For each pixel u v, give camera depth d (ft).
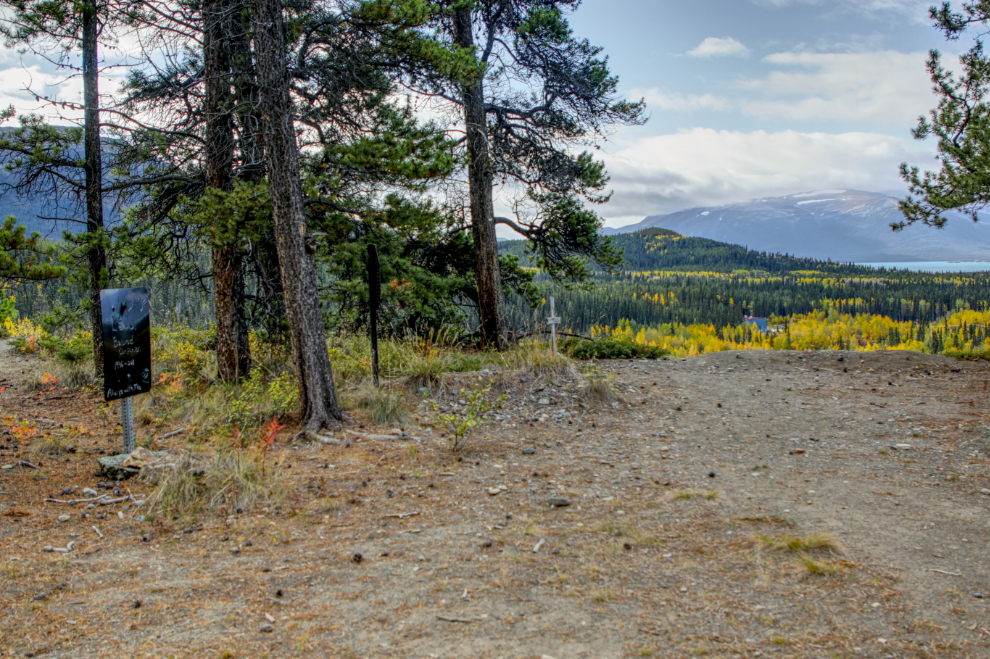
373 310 30.19
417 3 27.37
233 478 18.34
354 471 20.59
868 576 12.56
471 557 13.91
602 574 12.91
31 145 31.27
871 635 10.35
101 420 27.68
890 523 15.56
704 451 23.54
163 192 35.29
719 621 10.92
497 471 20.86
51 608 11.39
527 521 16.16
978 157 38.17
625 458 22.61
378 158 29.22
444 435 25.73
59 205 34.37
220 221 29.40
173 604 11.68
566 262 54.90
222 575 13.01
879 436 24.88
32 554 13.75
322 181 30.12
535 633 10.61
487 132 49.57
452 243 54.08
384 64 30.53
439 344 45.83
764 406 31.19
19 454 21.44
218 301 34.12
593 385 32.24
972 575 12.51
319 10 27.07
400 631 10.72
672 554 13.88
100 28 34.50
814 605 11.43
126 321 20.43
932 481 19.02
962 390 32.86
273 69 24.61
